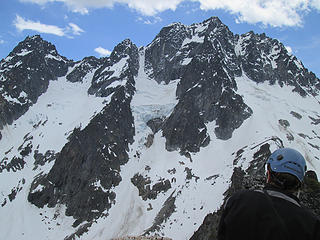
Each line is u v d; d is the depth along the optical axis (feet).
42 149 452.76
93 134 423.23
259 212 12.70
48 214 352.90
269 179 14.49
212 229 152.25
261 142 342.23
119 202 345.10
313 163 365.61
